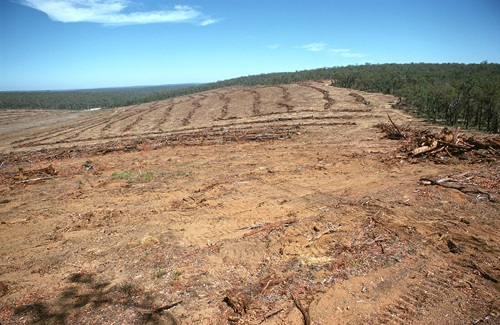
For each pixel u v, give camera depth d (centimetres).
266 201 1053
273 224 847
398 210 885
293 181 1258
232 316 516
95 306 557
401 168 1329
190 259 703
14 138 4475
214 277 630
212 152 2025
